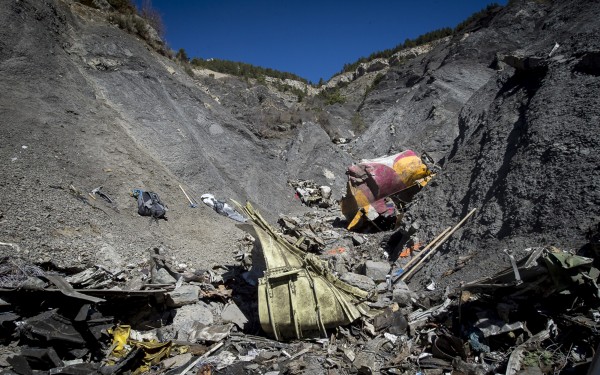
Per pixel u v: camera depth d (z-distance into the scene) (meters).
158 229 8.30
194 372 4.62
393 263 8.14
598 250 4.73
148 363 4.78
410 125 23.67
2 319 4.18
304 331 5.31
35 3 12.04
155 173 10.26
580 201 5.78
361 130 33.56
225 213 10.98
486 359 4.45
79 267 5.68
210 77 30.89
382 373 4.57
